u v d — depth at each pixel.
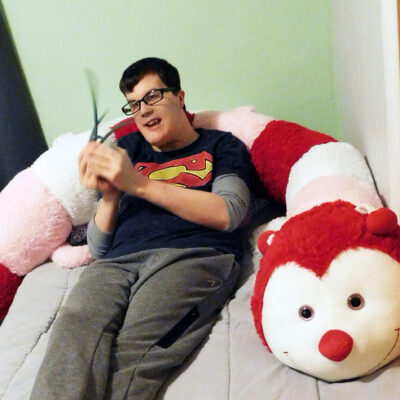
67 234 1.29
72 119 1.59
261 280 0.83
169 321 0.89
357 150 1.10
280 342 0.78
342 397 0.73
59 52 1.50
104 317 0.88
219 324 0.94
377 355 0.72
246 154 1.21
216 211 1.03
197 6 1.42
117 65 1.50
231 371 0.83
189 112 1.40
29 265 1.25
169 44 1.47
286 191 1.14
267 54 1.45
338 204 0.83
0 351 0.97
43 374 0.77
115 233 1.14
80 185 1.25
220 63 1.47
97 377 0.78
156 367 0.82
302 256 0.77
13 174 1.53
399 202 0.84
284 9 1.40
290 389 0.77
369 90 0.95
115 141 1.30
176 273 0.94
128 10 1.44
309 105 1.50
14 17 1.46
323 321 0.73
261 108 1.52
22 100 1.52
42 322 1.02
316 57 1.44
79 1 1.44
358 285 0.73
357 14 1.00
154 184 1.05
